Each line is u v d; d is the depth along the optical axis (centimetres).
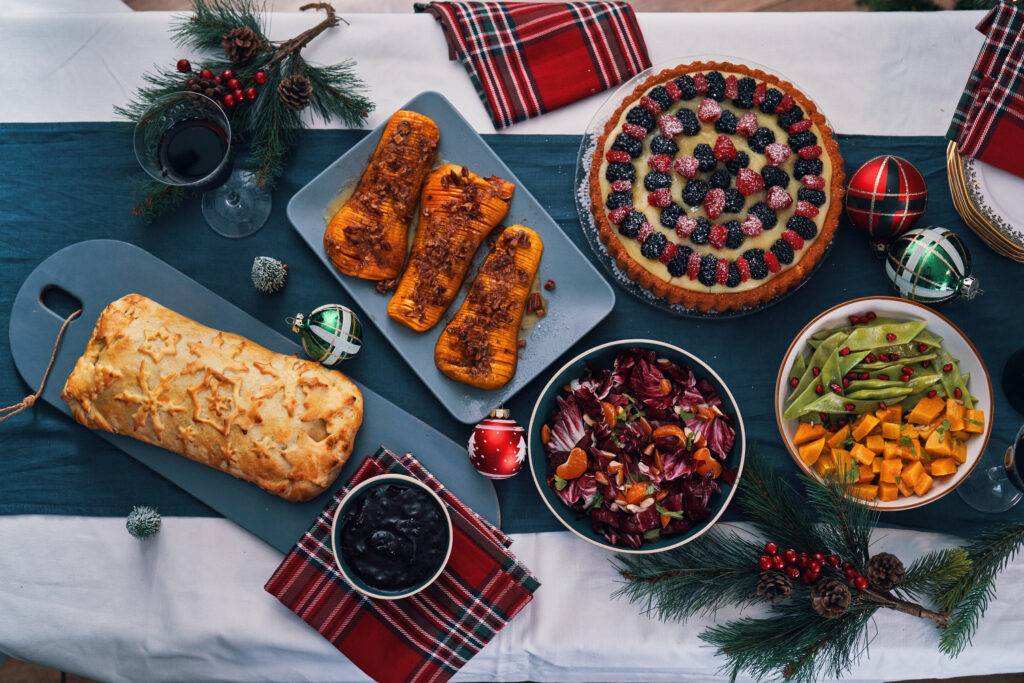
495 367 175
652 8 231
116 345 171
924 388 171
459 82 187
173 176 169
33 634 176
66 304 186
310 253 186
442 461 180
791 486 181
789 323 186
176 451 174
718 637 168
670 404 173
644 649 176
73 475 179
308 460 171
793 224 177
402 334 182
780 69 188
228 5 185
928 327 172
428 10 187
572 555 179
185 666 177
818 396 175
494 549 173
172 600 176
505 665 179
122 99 184
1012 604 176
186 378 170
